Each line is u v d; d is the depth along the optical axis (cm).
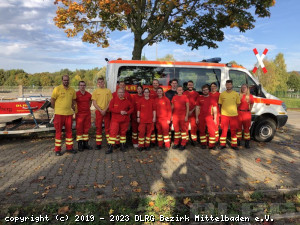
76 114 623
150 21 988
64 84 582
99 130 644
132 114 661
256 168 521
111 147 615
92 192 391
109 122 656
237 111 670
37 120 811
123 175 466
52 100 584
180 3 912
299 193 398
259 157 603
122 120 611
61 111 581
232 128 659
